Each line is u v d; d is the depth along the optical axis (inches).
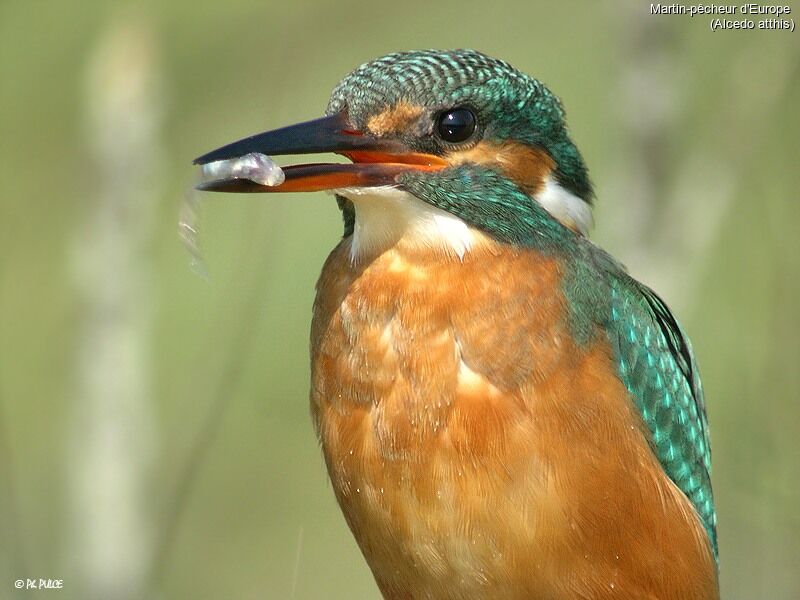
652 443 359.9
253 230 480.7
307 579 601.0
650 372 360.8
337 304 349.7
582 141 675.4
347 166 345.7
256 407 617.0
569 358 335.0
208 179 343.3
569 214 366.3
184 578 589.9
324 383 349.4
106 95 514.3
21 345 647.1
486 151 352.2
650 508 340.5
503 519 332.2
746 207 535.8
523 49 699.4
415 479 336.5
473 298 338.6
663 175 510.0
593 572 338.0
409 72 352.2
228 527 606.2
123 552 487.2
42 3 653.9
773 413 457.7
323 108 641.0
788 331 459.2
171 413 569.9
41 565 543.8
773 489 454.3
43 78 660.1
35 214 658.8
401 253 346.3
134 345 508.7
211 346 499.5
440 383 334.3
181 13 629.9
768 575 450.9
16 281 654.5
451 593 347.3
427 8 666.8
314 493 616.1
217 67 638.5
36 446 626.5
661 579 345.7
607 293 351.3
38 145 661.3
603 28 658.8
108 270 511.5
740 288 530.3
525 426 330.6
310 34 641.0
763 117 506.6
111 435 498.9
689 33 578.2
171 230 625.3
